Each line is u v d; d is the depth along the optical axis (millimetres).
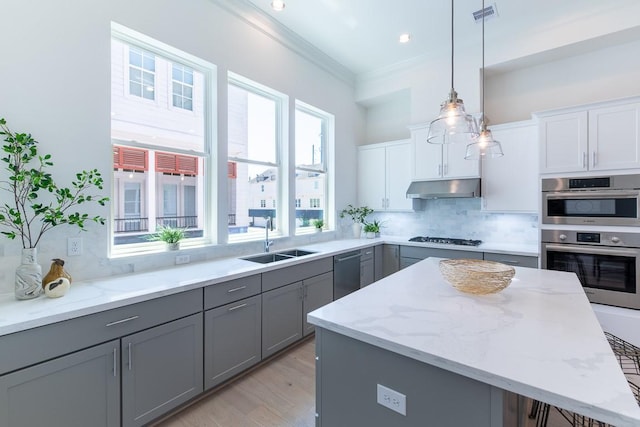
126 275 2213
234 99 3219
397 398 1103
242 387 2309
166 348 1883
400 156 4402
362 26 3340
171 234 2562
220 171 2918
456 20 3225
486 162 3658
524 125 3398
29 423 1381
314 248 3615
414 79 4180
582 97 3354
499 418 893
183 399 1972
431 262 2555
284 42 3527
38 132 1863
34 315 1420
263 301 2557
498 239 3918
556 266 2998
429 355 993
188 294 2002
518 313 1356
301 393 2236
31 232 1834
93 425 1578
